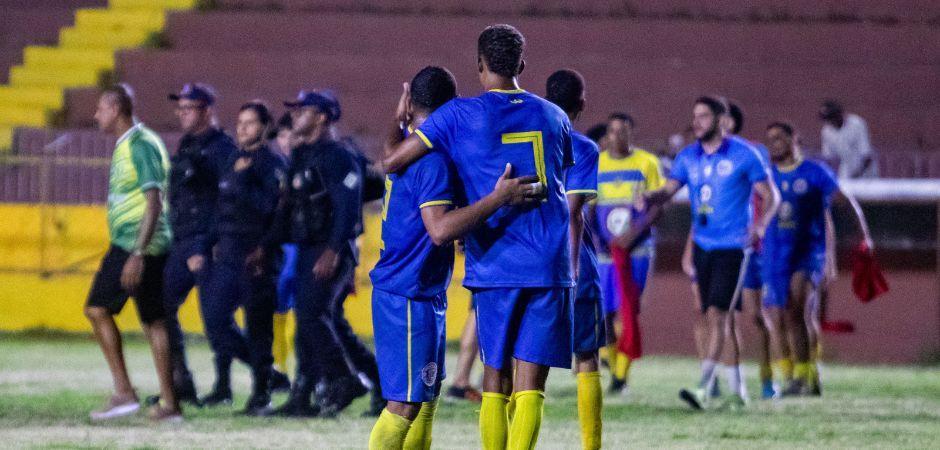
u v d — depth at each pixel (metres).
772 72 54.31
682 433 21.78
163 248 22.00
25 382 29.78
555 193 14.38
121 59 56.88
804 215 30.12
